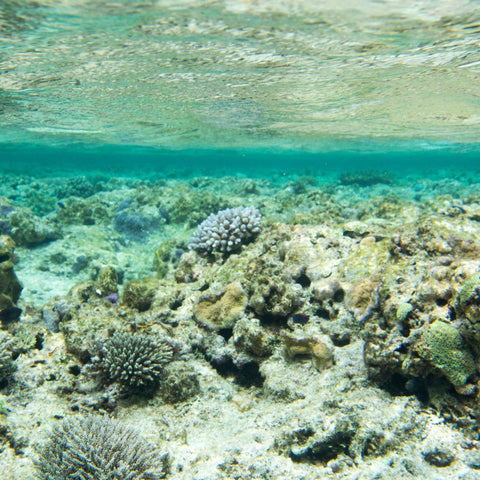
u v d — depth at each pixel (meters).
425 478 0.71
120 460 0.73
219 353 1.00
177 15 1.12
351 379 0.87
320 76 1.73
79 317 1.11
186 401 0.90
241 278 1.17
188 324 1.10
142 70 1.63
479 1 1.04
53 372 0.98
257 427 0.83
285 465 0.76
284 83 1.87
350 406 0.81
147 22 1.17
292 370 0.92
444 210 1.57
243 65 1.56
